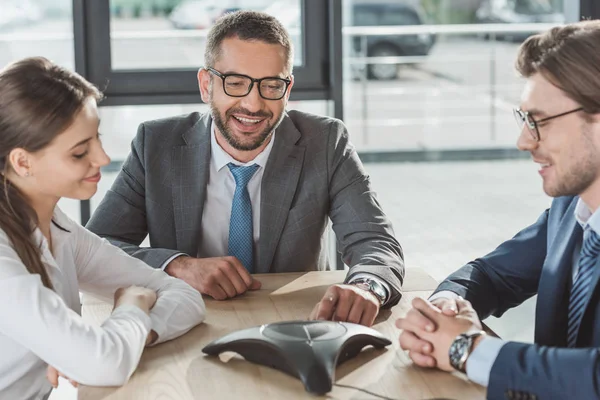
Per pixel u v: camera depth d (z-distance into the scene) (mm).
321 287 2027
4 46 4254
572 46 1463
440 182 6637
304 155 2309
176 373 1488
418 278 2129
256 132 2180
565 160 1504
